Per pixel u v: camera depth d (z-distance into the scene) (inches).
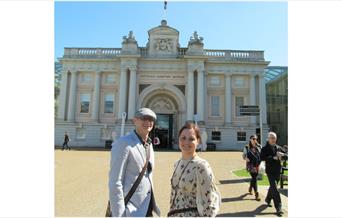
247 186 434.9
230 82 1552.7
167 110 1566.2
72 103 1557.6
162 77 1547.7
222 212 284.5
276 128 1749.5
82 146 1510.8
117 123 1462.8
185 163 131.9
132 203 132.1
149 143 148.9
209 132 1494.8
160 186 419.2
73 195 350.0
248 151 362.0
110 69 1581.0
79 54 1599.4
